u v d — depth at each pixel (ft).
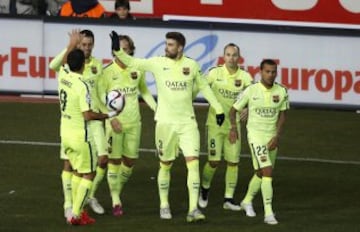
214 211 123.54
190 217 115.24
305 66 182.19
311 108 183.52
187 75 116.88
